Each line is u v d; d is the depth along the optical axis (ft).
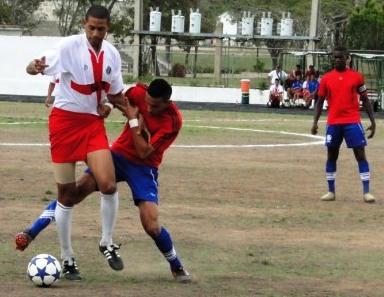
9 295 42.32
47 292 43.16
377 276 49.03
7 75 260.21
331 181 78.23
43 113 173.17
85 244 55.62
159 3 351.05
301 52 234.58
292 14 344.69
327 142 77.92
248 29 263.49
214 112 199.93
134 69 263.90
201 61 328.08
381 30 291.79
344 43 294.25
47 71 45.21
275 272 49.52
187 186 83.51
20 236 46.83
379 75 228.22
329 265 51.83
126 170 47.19
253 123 166.09
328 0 347.36
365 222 67.31
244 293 43.98
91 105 45.68
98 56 45.39
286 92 227.20
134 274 48.29
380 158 113.29
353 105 77.20
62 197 46.37
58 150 45.96
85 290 43.83
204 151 114.73
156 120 47.24
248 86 241.35
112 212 47.52
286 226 64.64
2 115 165.68
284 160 107.55
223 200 76.02
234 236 60.18
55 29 381.81
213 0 369.30
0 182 82.07
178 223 64.23
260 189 83.46
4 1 358.43
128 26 338.75
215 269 50.03
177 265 46.55
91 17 44.93
